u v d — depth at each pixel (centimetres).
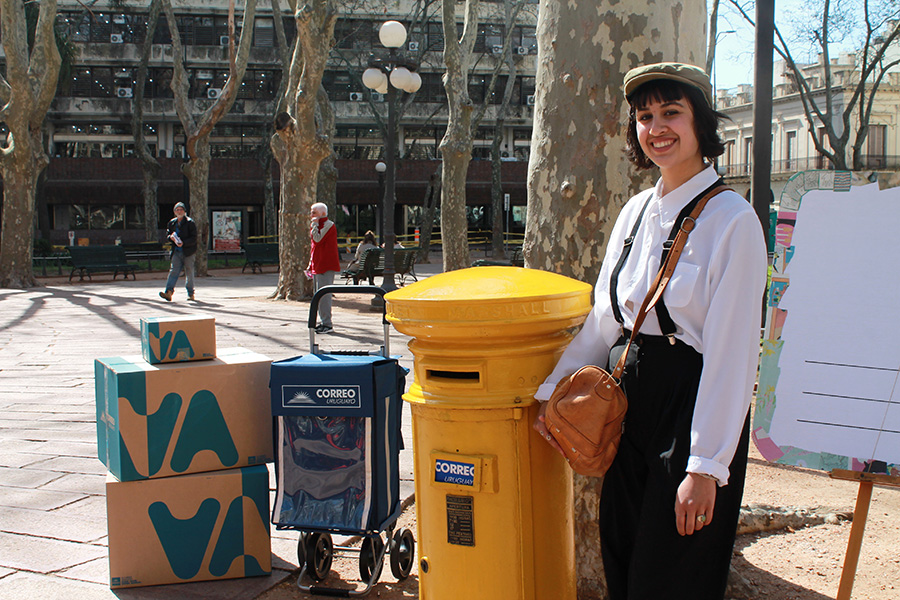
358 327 1177
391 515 329
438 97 5175
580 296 248
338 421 317
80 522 411
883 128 5119
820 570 351
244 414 344
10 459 532
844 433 260
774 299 275
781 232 277
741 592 328
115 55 4919
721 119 223
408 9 4941
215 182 4556
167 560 334
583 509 316
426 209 3397
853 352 263
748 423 216
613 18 309
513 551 236
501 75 5312
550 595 245
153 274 2625
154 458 329
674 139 215
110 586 331
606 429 212
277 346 991
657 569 208
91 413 673
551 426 216
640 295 216
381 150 5219
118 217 4778
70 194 4466
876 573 347
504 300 226
